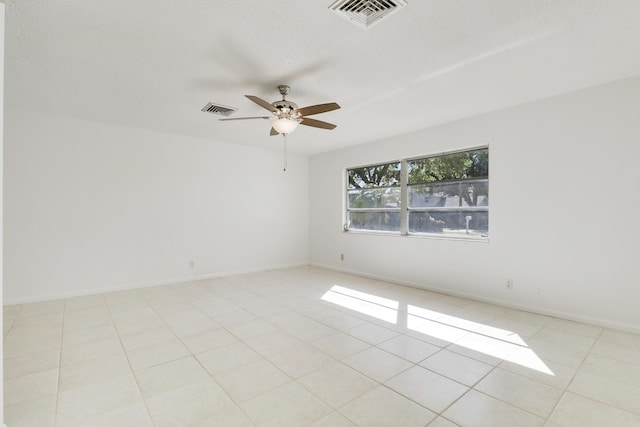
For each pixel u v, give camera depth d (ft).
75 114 14.11
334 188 21.27
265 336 10.14
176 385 7.35
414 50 8.64
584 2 6.73
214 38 8.09
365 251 19.10
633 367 8.16
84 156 14.88
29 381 7.48
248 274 19.79
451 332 10.48
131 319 11.64
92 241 15.10
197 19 7.32
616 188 10.64
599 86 10.89
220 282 17.61
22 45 8.37
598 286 10.99
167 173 17.24
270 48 8.55
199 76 10.19
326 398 6.87
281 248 21.88
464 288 14.47
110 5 6.84
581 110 11.27
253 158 20.49
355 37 8.03
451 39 8.12
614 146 10.66
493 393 7.06
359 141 18.79
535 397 6.91
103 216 15.37
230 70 9.79
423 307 13.11
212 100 12.31
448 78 10.35
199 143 18.31
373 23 7.43
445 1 6.69
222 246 19.20
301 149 21.20
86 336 10.09
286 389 7.20
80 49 8.59
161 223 17.04
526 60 9.19
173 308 12.94
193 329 10.70
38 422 6.08
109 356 8.75
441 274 15.34
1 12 5.01
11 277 13.32
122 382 7.47
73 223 14.65
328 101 12.24
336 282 17.62
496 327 10.91
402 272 17.06
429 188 16.20
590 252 11.15
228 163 19.42
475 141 13.99
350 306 13.25
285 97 11.84
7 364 8.28
